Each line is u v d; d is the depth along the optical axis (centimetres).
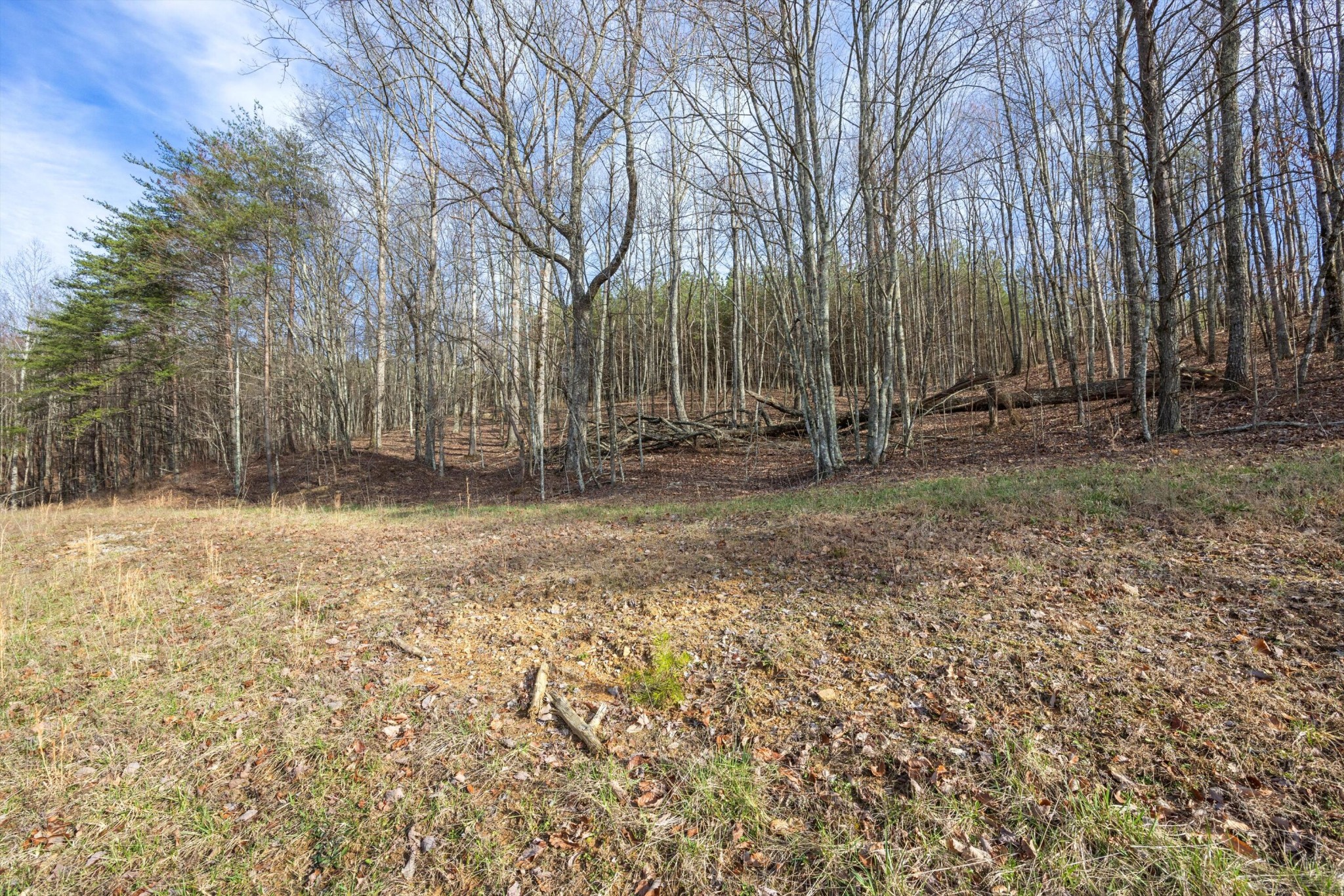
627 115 1272
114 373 2164
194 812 316
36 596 653
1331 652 363
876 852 263
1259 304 1437
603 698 402
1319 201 1101
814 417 1280
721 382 2459
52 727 392
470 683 430
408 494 1773
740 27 1082
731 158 1182
